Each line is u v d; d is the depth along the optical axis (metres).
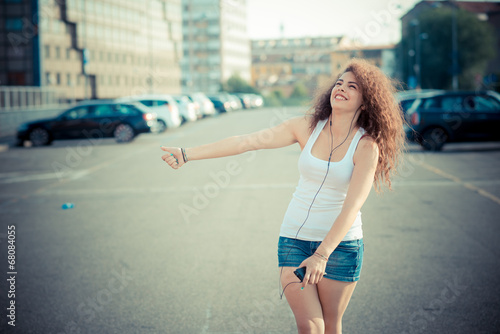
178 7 106.44
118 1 87.62
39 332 4.11
